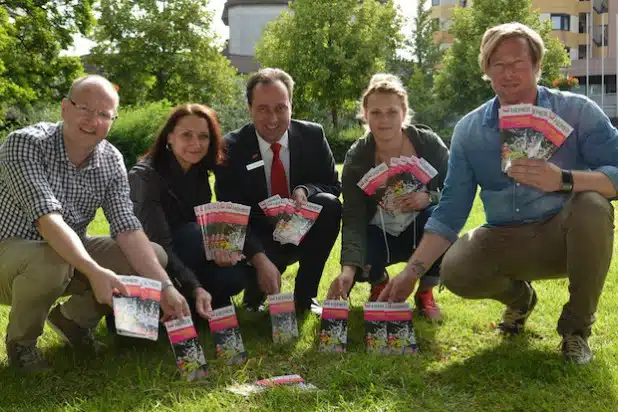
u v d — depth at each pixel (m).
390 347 3.37
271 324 3.86
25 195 3.00
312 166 4.30
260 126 4.06
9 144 3.07
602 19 51.97
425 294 4.04
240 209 3.68
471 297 3.51
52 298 3.09
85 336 3.46
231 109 31.91
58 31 23.94
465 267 3.40
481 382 2.91
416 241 4.18
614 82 48.28
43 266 3.03
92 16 24.39
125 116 21.77
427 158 4.11
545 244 3.18
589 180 2.97
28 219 3.13
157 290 2.95
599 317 3.77
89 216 3.35
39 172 3.07
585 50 52.91
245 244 3.83
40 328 3.17
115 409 2.66
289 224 3.92
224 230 3.67
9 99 23.69
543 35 36.22
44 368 3.17
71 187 3.22
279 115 4.02
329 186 4.34
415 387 2.90
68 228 2.96
